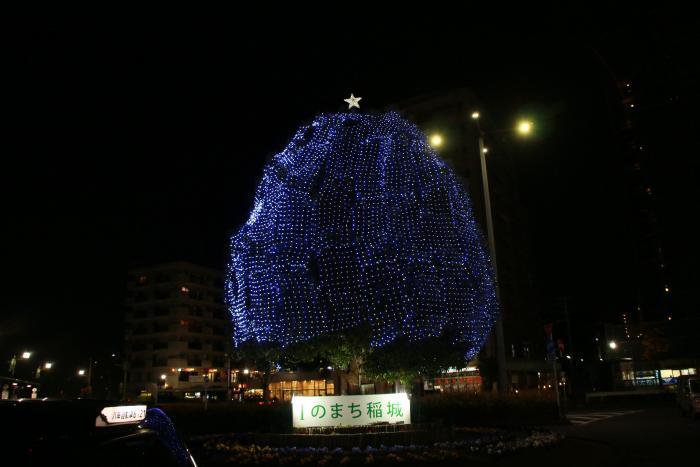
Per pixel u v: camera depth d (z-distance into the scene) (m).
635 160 59.97
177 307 67.75
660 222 58.03
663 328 50.94
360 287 11.20
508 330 51.53
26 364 41.97
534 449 12.55
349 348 11.73
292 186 12.28
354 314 11.20
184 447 3.89
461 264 12.20
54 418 3.29
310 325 11.40
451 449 11.48
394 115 13.34
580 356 64.88
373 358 12.02
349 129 12.79
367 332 11.28
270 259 11.93
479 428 15.50
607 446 14.30
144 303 69.44
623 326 53.00
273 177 12.73
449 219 12.34
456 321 11.88
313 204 11.85
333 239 11.48
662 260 58.19
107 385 63.88
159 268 70.06
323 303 11.38
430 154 13.30
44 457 3.03
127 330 68.94
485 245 14.16
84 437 3.21
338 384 17.09
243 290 12.45
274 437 12.30
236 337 13.09
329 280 11.33
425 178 12.60
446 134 50.19
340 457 10.75
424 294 11.36
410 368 12.06
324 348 11.73
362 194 11.83
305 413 12.34
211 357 69.69
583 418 24.95
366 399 12.38
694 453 13.23
